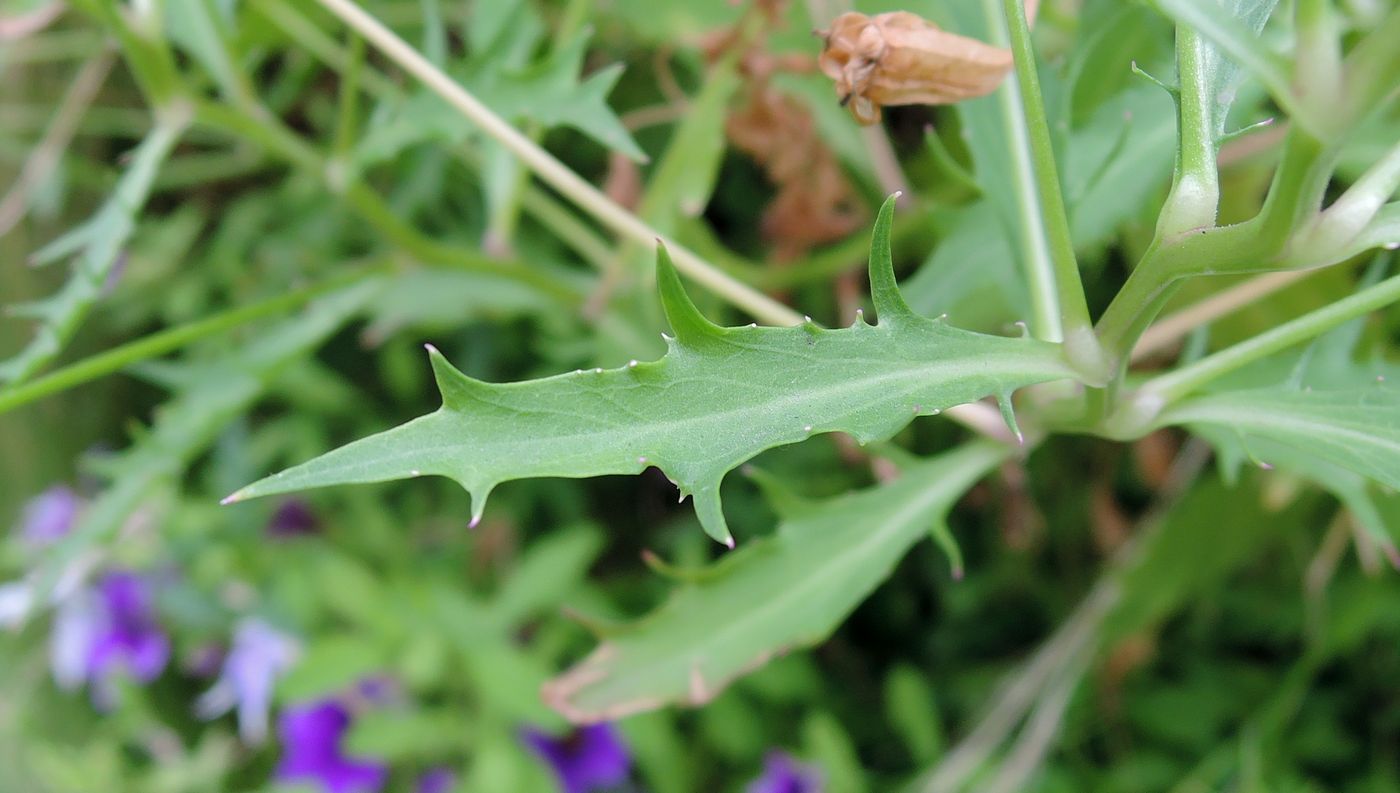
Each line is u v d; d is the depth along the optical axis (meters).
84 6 0.21
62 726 0.37
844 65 0.18
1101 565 0.33
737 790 0.34
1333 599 0.30
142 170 0.22
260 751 0.38
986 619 0.36
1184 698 0.33
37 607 0.23
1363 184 0.15
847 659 0.37
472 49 0.24
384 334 0.27
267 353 0.24
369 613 0.30
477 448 0.15
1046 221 0.16
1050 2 0.23
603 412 0.16
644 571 0.38
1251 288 0.22
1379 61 0.14
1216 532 0.26
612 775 0.32
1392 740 0.32
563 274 0.28
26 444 0.37
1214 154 0.16
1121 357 0.16
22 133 0.34
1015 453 0.20
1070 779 0.33
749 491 0.34
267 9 0.24
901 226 0.26
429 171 0.30
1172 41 0.21
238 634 0.34
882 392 0.16
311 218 0.35
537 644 0.33
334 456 0.15
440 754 0.32
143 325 0.40
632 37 0.29
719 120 0.24
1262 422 0.17
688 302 0.16
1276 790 0.31
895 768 0.36
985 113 0.20
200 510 0.34
